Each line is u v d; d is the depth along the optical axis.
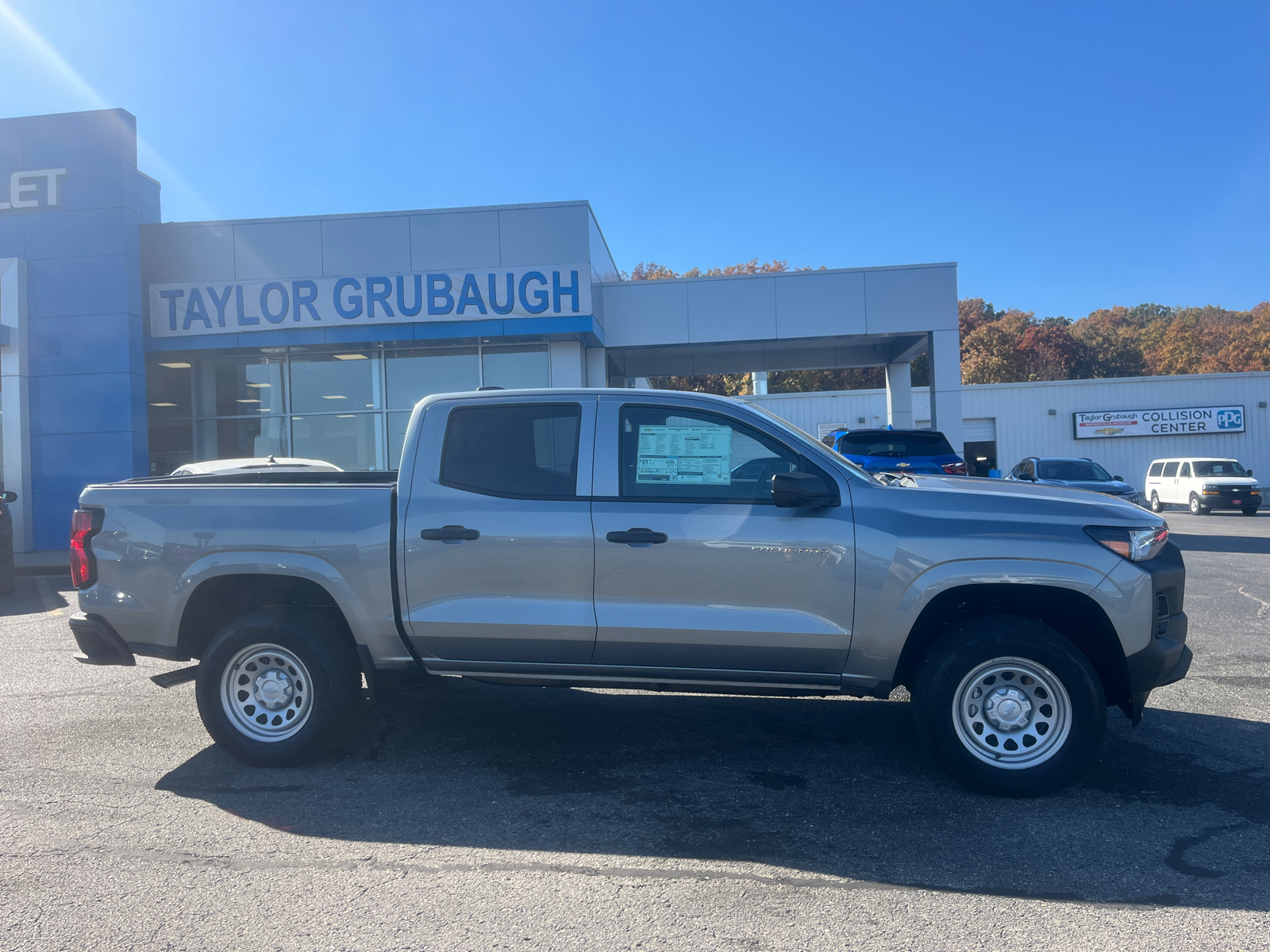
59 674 7.03
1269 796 4.28
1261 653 7.29
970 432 36.88
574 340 17.08
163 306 16.84
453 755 5.01
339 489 4.81
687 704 6.07
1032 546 4.29
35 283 16.64
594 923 3.15
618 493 4.61
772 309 18.02
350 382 17.70
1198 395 35.84
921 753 5.02
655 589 4.50
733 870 3.55
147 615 4.89
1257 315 82.19
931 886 3.40
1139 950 2.92
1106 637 4.37
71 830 4.00
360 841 3.87
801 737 5.31
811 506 4.45
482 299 16.48
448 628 4.64
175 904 3.30
